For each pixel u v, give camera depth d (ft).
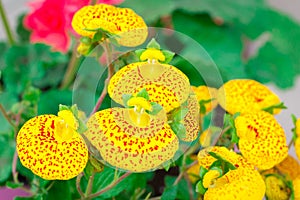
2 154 1.49
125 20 1.15
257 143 1.17
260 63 2.05
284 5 2.54
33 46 1.76
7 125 1.58
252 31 2.06
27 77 1.73
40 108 1.44
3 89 1.84
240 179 1.12
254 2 2.08
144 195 1.47
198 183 1.14
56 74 1.81
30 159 1.05
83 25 1.15
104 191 1.24
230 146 1.21
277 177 1.26
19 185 1.34
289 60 2.05
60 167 1.04
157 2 1.94
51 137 1.06
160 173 1.46
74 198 1.32
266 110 1.25
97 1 1.54
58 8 1.68
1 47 1.87
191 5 2.00
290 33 2.08
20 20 2.04
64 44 1.74
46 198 1.30
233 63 1.94
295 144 1.24
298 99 2.32
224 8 2.02
